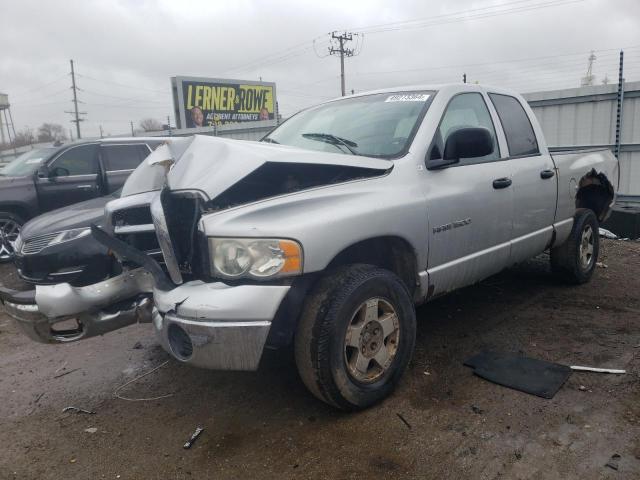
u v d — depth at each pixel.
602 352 3.68
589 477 2.40
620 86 9.66
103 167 8.41
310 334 2.79
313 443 2.79
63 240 4.93
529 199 4.26
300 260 2.66
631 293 5.03
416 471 2.52
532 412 2.95
